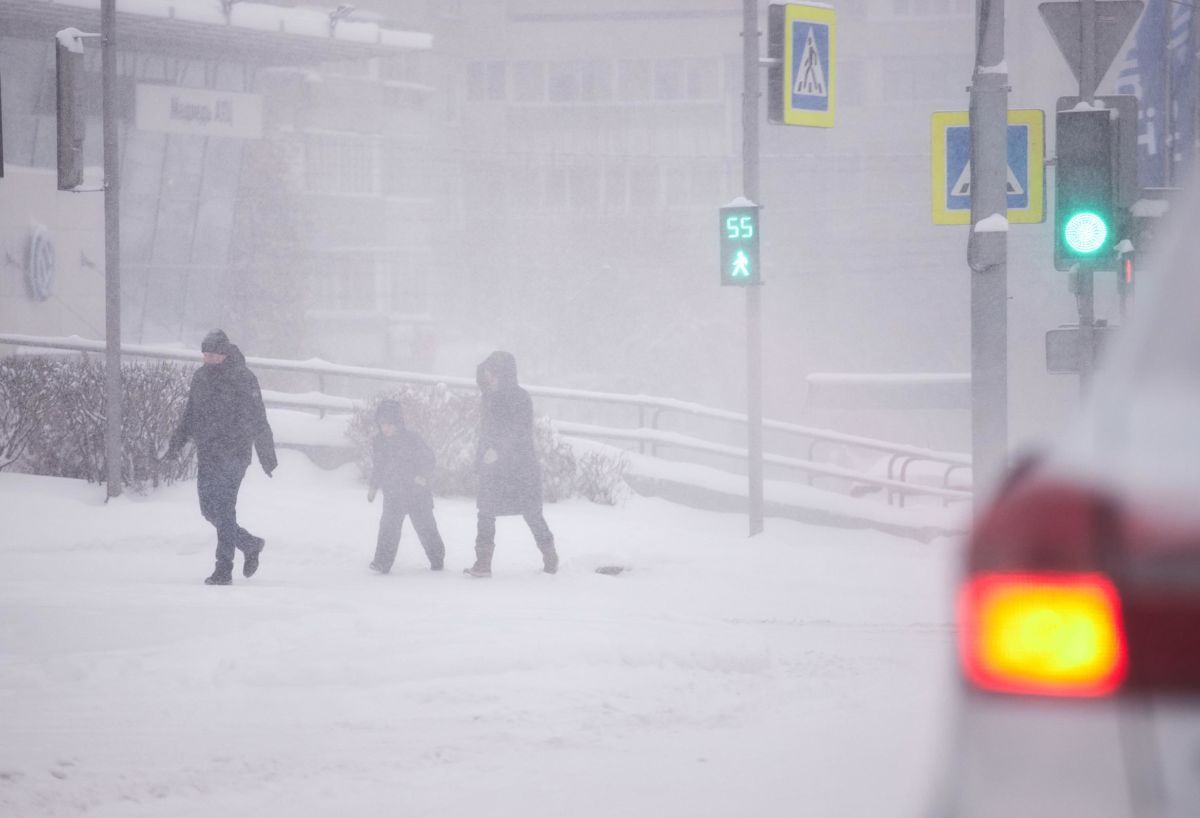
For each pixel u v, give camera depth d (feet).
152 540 186.80
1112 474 24.80
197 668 98.07
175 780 72.13
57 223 573.74
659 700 92.43
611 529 213.25
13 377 228.84
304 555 184.65
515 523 212.64
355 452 244.42
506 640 103.50
